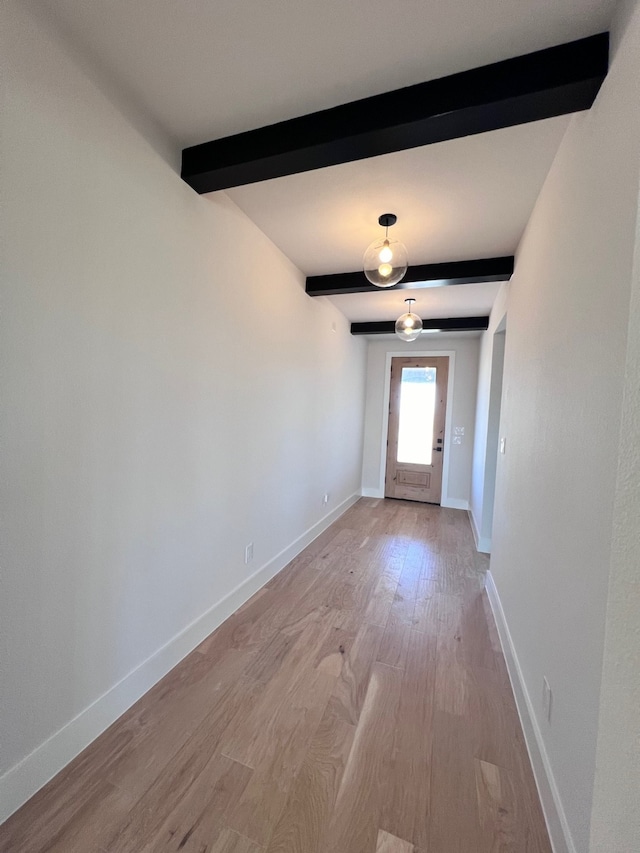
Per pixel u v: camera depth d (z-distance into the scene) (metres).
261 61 1.23
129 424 1.51
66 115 1.18
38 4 1.08
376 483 5.79
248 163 1.57
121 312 1.44
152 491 1.65
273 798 1.23
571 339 1.27
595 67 1.07
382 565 3.21
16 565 1.13
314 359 3.53
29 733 1.19
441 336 5.27
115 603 1.49
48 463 1.20
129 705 1.57
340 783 1.29
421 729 1.53
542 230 1.75
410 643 2.11
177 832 1.12
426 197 1.95
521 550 1.87
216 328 2.03
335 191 1.93
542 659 1.40
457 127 1.31
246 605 2.46
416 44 1.15
